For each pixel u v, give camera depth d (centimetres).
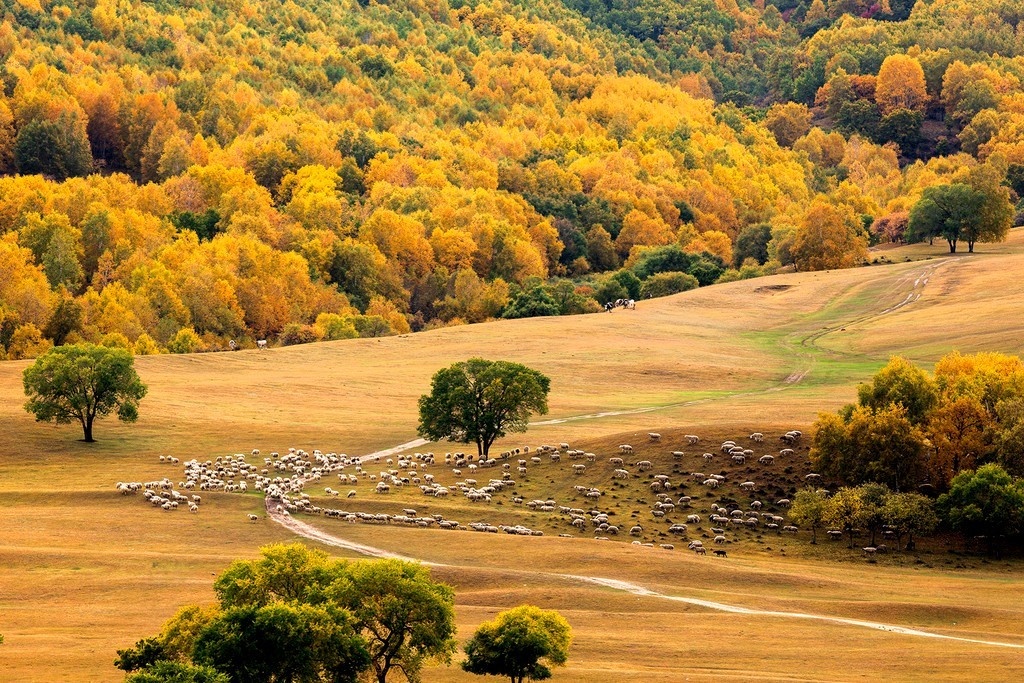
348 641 8825
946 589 13750
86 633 10994
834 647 10488
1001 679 9450
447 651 9581
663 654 10275
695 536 16475
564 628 9538
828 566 15225
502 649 9256
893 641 10750
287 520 16562
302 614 8712
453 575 13125
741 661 10075
